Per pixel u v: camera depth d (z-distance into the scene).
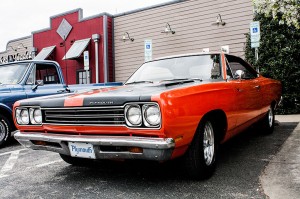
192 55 4.29
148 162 3.79
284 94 8.54
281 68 8.53
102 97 2.83
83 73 15.62
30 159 4.64
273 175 3.36
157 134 2.61
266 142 5.14
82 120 2.97
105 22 14.26
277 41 8.53
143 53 13.57
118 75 14.42
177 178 3.38
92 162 4.07
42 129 3.29
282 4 5.55
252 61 8.92
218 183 3.18
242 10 10.80
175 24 12.41
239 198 2.77
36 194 3.09
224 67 4.07
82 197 2.95
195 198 2.80
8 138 5.76
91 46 14.96
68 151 3.08
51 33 16.86
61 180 3.51
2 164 4.41
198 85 3.16
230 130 3.72
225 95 3.52
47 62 6.37
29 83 5.98
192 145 3.07
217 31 11.37
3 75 6.19
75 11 15.59
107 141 2.76
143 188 3.11
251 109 4.39
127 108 2.71
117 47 14.41
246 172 3.54
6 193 3.15
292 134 5.68
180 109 2.72
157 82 3.86
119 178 3.48
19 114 3.46
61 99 3.12
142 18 13.46
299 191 2.84
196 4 11.83
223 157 4.27
